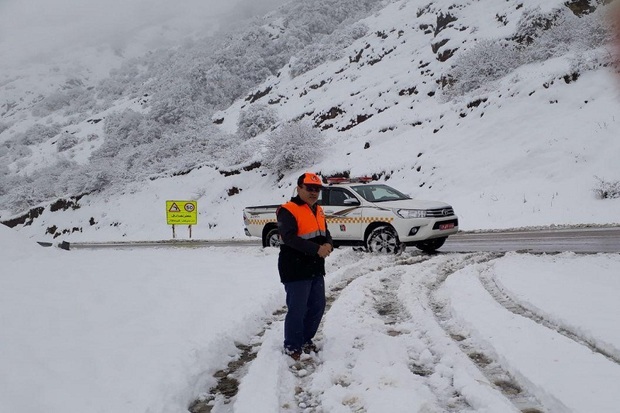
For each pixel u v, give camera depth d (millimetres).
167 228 34969
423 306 6098
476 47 29766
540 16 28594
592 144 18891
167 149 50594
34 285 8117
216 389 4199
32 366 4254
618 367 3662
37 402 3533
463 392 3541
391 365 4219
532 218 16406
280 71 68812
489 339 4500
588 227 13508
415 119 29938
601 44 23734
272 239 13000
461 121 26344
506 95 25188
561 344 4234
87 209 45906
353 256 10836
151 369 4145
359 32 63219
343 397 3631
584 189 17031
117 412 3385
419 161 24625
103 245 24750
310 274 4680
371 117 36312
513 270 7859
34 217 51375
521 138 21812
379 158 27391
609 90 20922
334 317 5871
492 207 18312
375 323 5527
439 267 8984
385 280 8117
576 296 5809
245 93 77438
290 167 33219
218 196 36281
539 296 5891
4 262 11344
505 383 3756
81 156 80812
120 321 5742
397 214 10664
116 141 67250
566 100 22234
